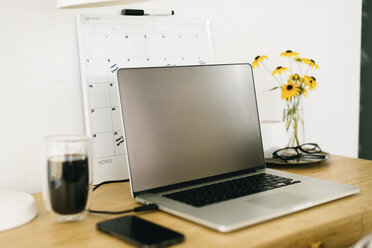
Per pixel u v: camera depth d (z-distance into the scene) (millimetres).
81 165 787
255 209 793
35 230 753
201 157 1014
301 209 822
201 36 1288
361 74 1837
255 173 1090
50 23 1056
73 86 1104
